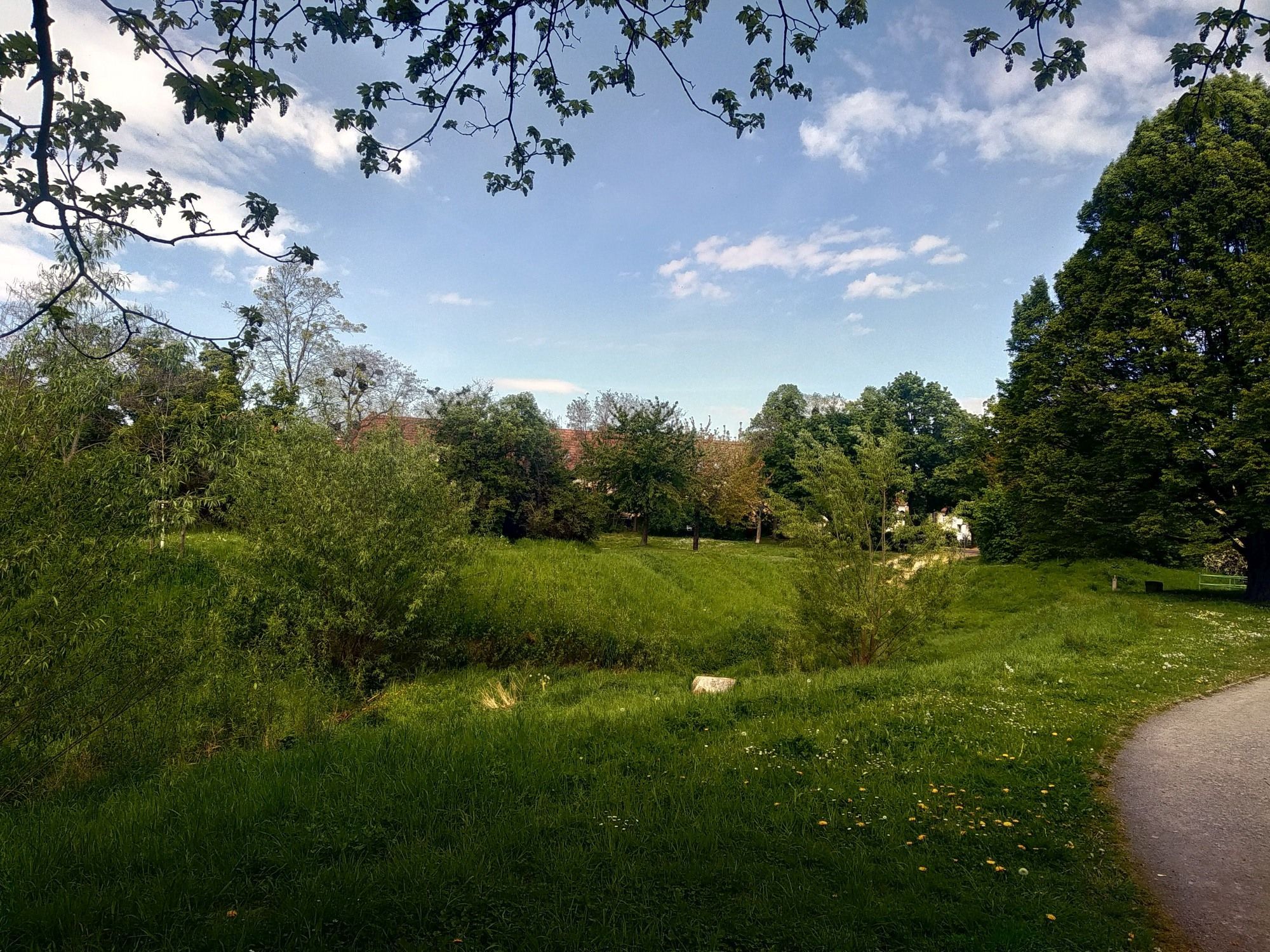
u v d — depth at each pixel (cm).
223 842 491
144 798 625
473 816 554
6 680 698
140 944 373
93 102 393
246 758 755
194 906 412
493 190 573
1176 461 2092
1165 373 2111
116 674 787
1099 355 2244
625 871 459
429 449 1734
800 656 1505
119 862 464
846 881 458
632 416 3803
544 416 3894
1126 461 2166
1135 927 421
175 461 912
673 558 2816
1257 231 2064
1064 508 2311
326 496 1368
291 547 1316
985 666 1226
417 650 1500
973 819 571
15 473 726
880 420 5862
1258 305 1922
